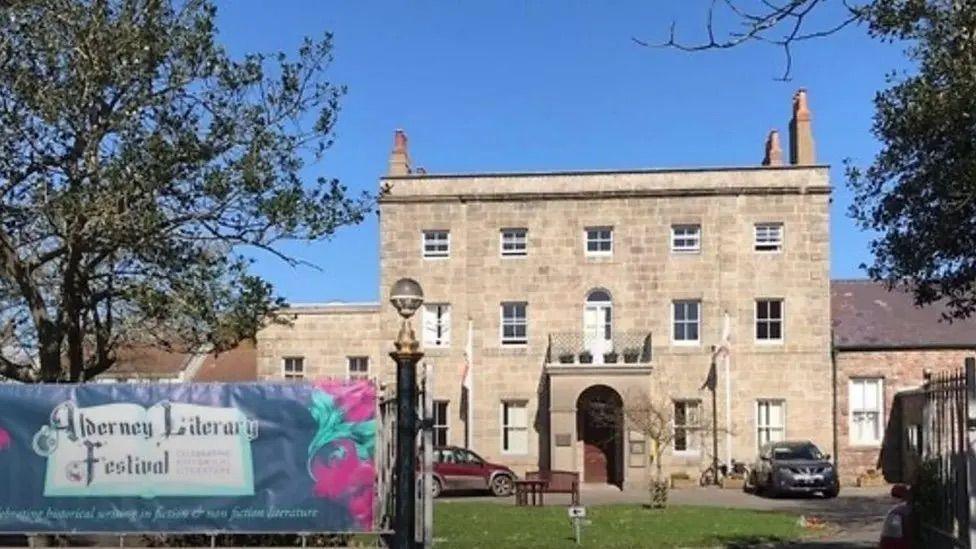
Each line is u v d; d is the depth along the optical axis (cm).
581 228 3719
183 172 1531
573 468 3519
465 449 3278
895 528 1150
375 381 1352
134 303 1659
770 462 3209
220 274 1617
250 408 1255
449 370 3716
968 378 963
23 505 1241
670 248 3678
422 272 3759
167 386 1257
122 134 1499
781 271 3634
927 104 1263
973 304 1537
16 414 1252
